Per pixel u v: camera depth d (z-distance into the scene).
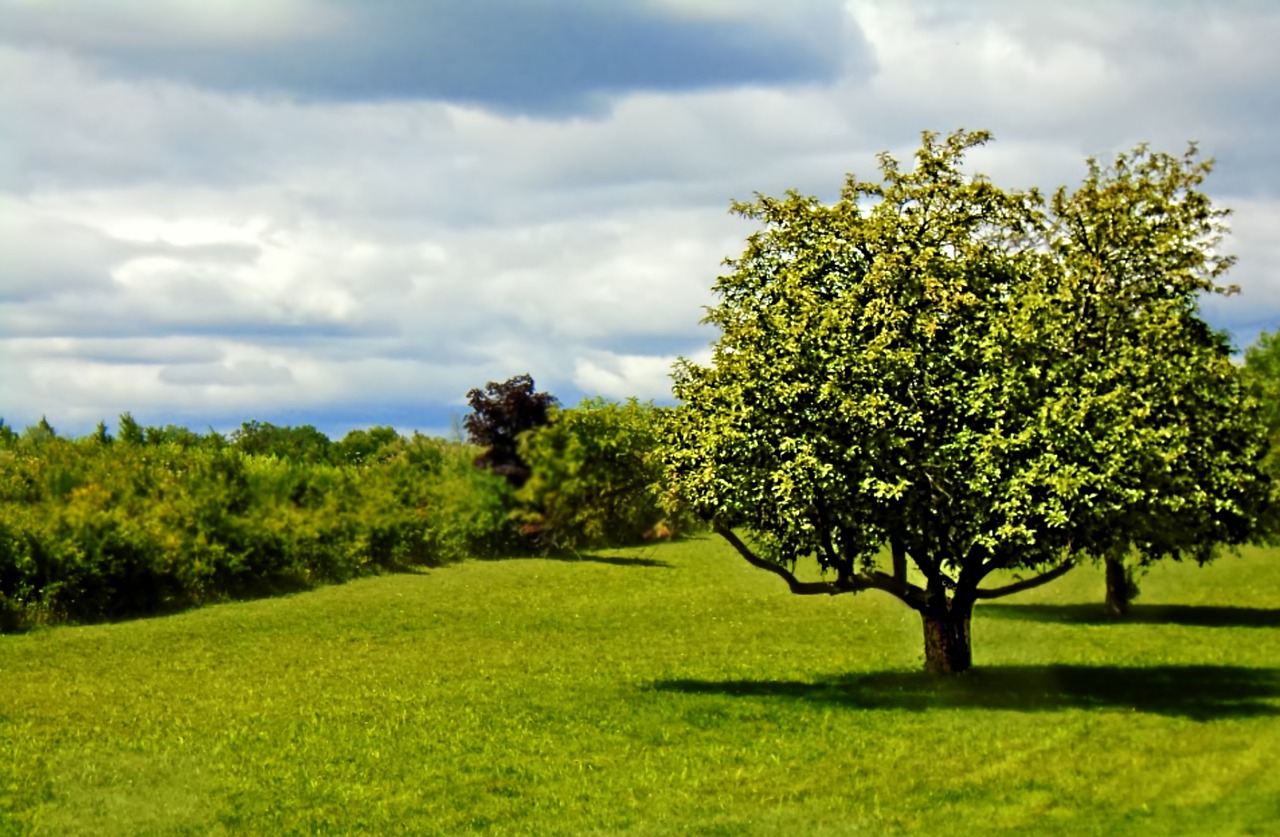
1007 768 19.89
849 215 26.52
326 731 23.05
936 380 24.70
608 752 21.36
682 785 19.14
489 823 17.23
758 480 24.41
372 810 17.89
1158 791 18.38
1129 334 27.89
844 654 34.09
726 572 51.56
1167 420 27.12
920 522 25.11
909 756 20.81
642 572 49.84
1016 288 26.22
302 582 41.62
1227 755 20.62
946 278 25.66
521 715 24.52
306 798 18.52
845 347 24.34
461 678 29.41
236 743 22.03
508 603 41.88
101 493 40.12
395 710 25.14
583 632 37.78
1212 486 28.94
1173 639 36.78
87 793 18.67
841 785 19.02
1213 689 27.28
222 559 41.00
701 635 37.81
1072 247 30.58
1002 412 23.86
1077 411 23.44
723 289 26.70
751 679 29.50
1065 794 18.27
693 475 24.31
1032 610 44.56
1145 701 25.72
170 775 19.77
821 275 26.30
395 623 37.94
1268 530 35.00
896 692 26.78
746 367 24.81
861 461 24.16
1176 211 31.81
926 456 24.28
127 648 33.78
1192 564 59.03
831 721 23.67
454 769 20.19
